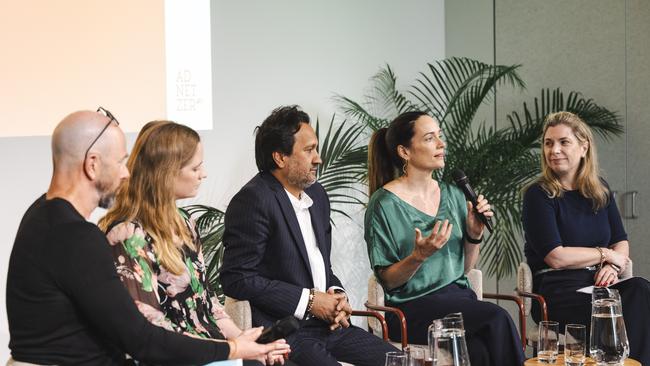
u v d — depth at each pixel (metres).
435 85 6.18
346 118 5.65
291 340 3.31
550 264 4.10
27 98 3.84
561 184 4.19
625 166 5.35
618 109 5.38
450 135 5.62
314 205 3.52
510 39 5.89
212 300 2.93
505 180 5.32
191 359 2.41
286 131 3.37
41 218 2.25
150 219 2.66
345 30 5.66
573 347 3.03
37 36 3.87
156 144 2.70
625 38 5.34
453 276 3.86
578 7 5.55
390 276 3.74
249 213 3.31
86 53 4.05
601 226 4.17
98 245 2.25
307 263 3.39
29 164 4.12
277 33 5.28
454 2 6.20
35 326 2.23
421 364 2.33
